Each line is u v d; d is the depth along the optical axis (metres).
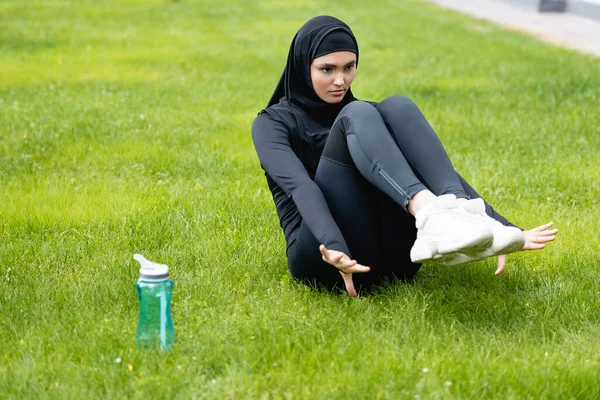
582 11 24.56
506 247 4.05
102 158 8.76
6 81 13.55
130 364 4.04
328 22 4.91
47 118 10.56
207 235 6.25
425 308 4.75
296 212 5.07
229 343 4.27
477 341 4.39
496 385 3.86
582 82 13.16
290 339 4.31
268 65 15.74
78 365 4.11
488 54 16.88
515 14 25.48
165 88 13.03
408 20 23.23
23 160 8.63
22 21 22.09
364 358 4.09
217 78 14.24
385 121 4.57
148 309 4.22
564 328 4.65
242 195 7.32
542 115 10.98
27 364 4.05
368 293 5.09
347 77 4.93
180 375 3.92
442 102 12.03
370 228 4.68
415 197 4.20
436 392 3.75
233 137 9.81
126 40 18.83
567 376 3.94
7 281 5.35
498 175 8.09
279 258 5.76
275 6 26.41
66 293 5.12
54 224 6.55
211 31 20.70
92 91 12.77
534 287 5.26
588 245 6.07
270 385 3.88
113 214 6.76
